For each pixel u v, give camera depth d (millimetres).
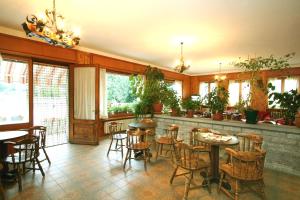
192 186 2576
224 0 2471
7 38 3502
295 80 7023
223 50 5102
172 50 5164
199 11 2803
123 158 3705
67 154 3926
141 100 5301
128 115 6348
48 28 2125
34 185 2598
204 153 3822
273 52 5250
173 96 5082
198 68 8258
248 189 2520
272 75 7410
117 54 5719
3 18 3139
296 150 2932
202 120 3922
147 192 2439
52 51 4199
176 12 2840
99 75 4855
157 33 3791
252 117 3389
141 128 3707
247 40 4199
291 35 3832
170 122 4559
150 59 6422
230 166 2375
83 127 4691
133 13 2889
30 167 3154
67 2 2555
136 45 4707
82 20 3148
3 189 2457
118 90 6266
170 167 3277
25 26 1979
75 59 4711
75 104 4777
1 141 2699
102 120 5516
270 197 2338
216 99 3861
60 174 2953
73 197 2312
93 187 2559
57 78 4793
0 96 3629
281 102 3510
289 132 2969
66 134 5020
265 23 3219
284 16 2924
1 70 3609
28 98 3939
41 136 3334
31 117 3971
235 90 8617
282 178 2844
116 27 3467
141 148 3230
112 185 2615
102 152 4074
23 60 3854
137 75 6211
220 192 2451
